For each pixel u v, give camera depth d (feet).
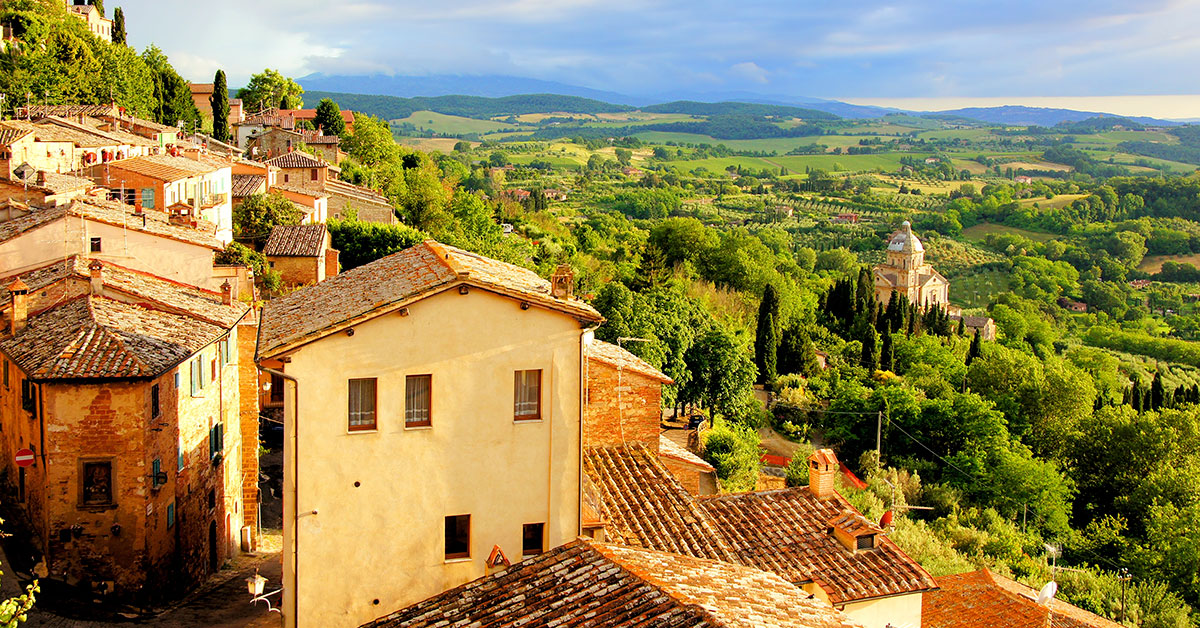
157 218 199.11
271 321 83.76
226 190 298.97
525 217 623.77
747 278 494.18
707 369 282.56
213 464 148.25
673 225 522.06
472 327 78.79
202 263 180.75
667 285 390.01
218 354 150.00
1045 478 268.82
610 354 118.62
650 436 116.16
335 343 75.77
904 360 430.61
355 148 522.88
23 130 248.93
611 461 109.60
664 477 106.32
